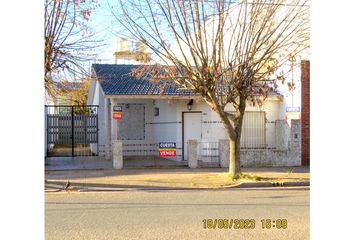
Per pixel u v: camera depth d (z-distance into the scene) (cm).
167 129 2111
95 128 2325
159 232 806
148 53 1505
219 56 1398
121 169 1727
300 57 1877
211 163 1884
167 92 1920
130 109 2225
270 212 988
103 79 1842
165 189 1368
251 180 1463
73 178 1512
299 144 1892
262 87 1605
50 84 1473
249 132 2016
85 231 811
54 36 1295
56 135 2289
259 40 1467
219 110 1458
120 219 912
